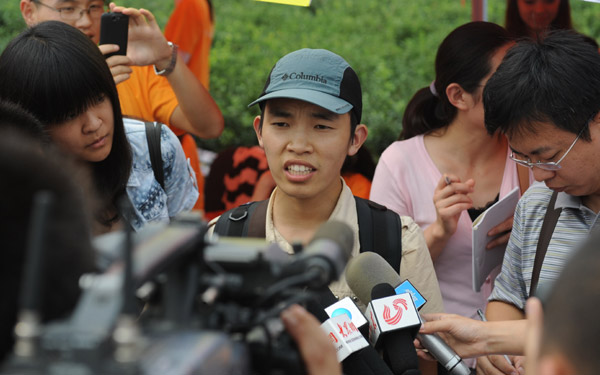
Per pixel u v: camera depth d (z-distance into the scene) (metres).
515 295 2.41
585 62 1.97
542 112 1.97
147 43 3.17
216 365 0.81
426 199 2.99
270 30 8.52
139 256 0.88
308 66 2.11
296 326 1.07
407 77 7.77
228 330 1.02
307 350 1.07
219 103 7.09
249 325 1.05
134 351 0.72
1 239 0.75
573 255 0.89
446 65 2.93
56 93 2.07
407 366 1.71
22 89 2.07
